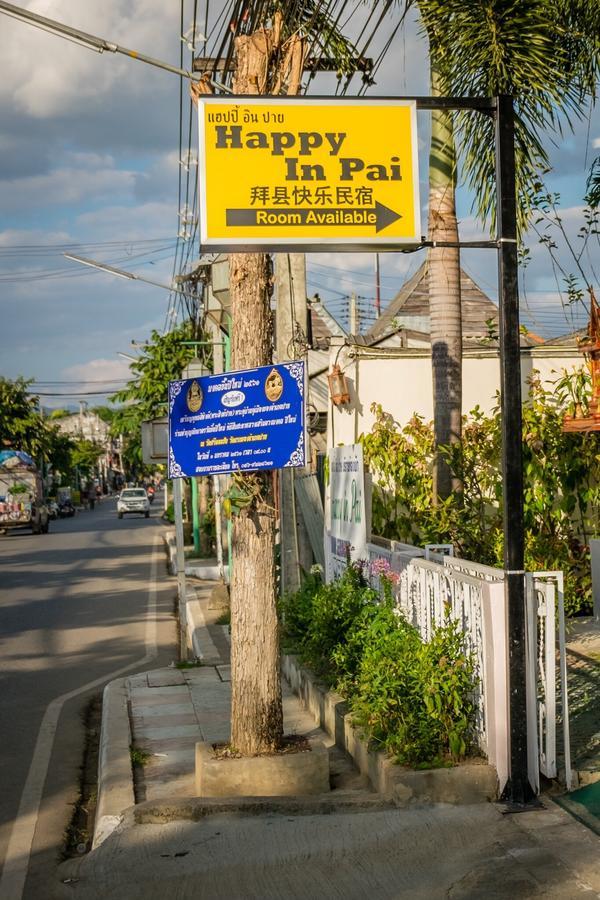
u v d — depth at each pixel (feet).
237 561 23.94
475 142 29.27
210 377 25.26
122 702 34.09
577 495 40.83
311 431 48.24
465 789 20.68
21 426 205.05
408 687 22.48
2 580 82.02
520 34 27.81
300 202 21.61
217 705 33.24
